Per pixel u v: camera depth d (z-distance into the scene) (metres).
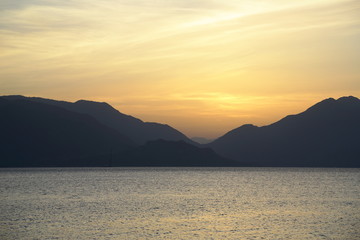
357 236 52.25
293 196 101.75
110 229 56.06
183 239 50.59
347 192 113.62
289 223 60.69
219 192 113.19
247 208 77.19
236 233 53.78
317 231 55.09
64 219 63.62
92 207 78.38
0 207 78.38
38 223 60.25
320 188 129.38
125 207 78.25
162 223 60.44
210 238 51.09
